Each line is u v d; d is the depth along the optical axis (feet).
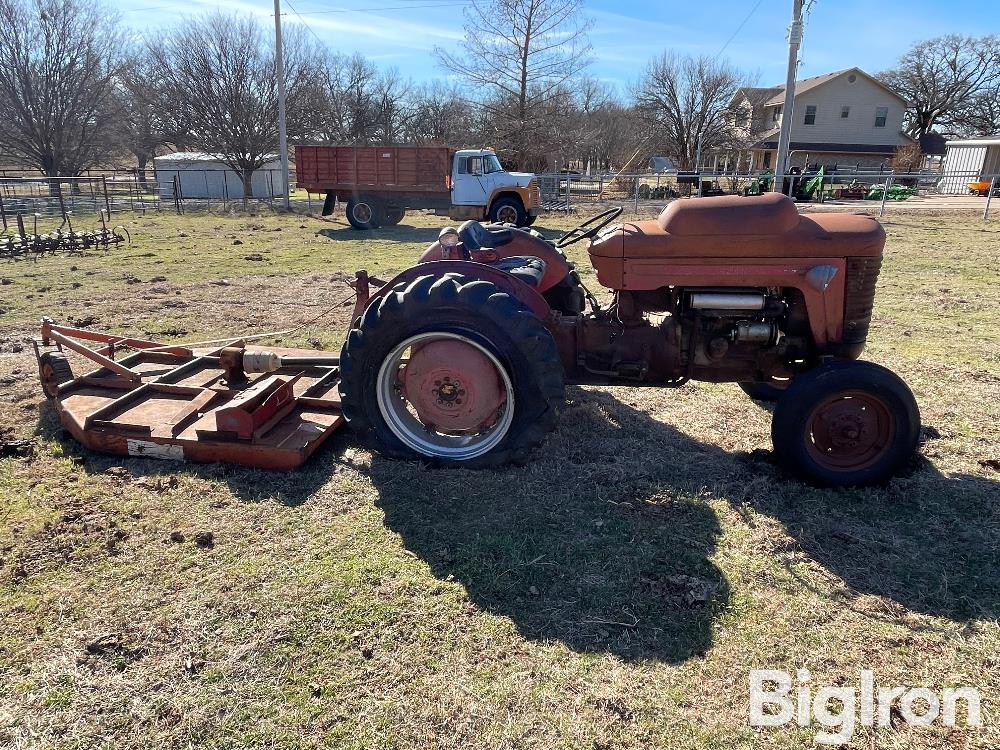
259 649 7.69
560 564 9.29
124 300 25.73
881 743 6.59
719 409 15.07
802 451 11.19
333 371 14.79
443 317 11.22
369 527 10.12
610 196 84.94
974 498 11.05
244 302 25.63
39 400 14.93
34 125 103.60
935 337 20.89
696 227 11.30
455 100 134.72
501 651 7.70
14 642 7.80
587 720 6.82
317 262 35.76
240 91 91.81
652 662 7.57
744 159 150.92
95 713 6.89
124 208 70.79
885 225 54.24
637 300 12.19
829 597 8.68
